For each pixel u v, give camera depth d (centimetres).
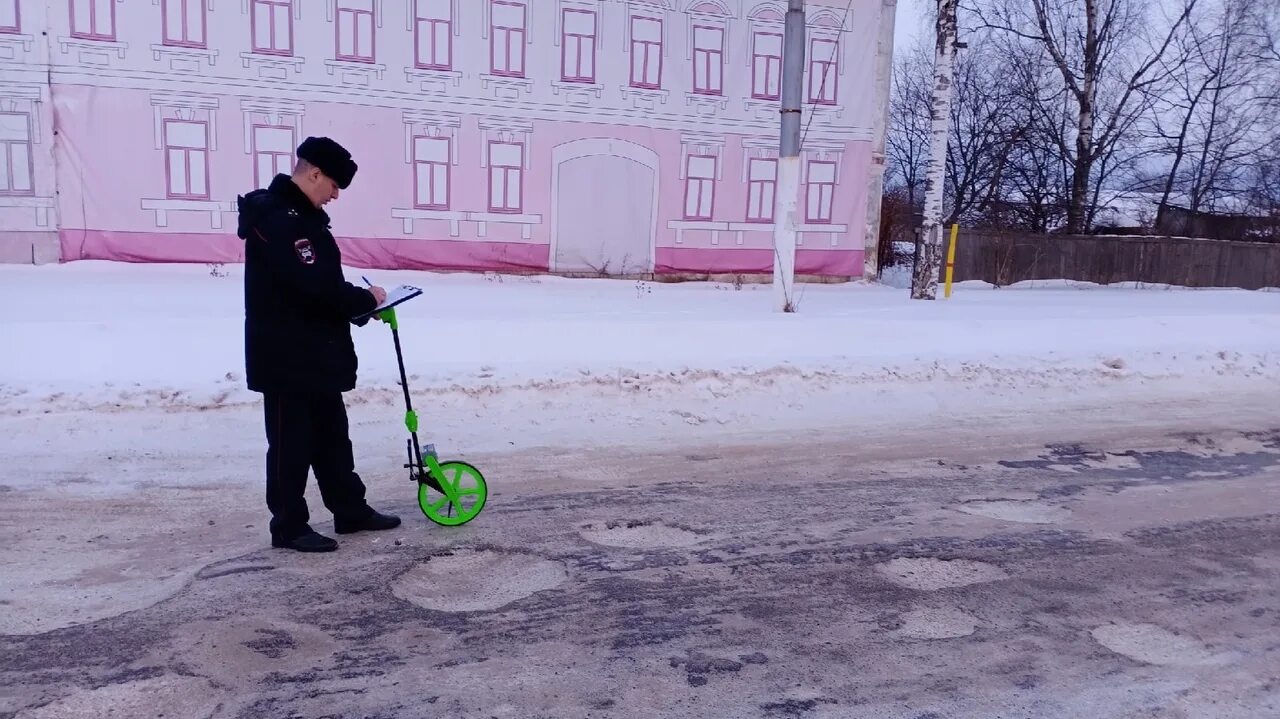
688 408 697
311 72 1412
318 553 412
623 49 1555
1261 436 704
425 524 455
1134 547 456
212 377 649
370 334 800
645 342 834
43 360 660
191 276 1326
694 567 412
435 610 359
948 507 512
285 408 403
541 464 562
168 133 1368
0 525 432
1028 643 346
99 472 510
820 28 1659
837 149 1705
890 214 2042
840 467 584
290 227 383
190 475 513
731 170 1650
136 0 1323
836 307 1209
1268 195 2389
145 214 1377
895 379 789
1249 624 370
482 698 296
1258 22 2241
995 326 1001
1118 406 781
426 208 1499
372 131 1453
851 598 384
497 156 1520
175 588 371
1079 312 1215
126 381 623
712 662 324
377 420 622
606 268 1606
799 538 454
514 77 1507
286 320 392
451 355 755
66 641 323
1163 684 317
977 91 2506
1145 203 2508
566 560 416
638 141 1588
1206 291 1878
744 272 1689
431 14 1454
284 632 336
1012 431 691
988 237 1975
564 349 795
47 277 1231
